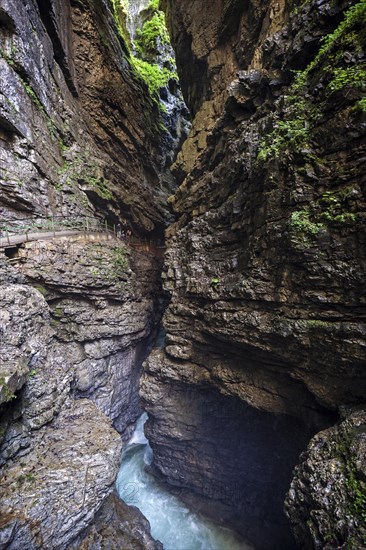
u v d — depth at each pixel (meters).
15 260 9.41
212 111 13.70
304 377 6.43
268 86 8.10
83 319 11.27
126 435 14.56
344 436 5.12
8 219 10.05
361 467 4.45
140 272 16.70
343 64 5.68
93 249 12.39
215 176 10.11
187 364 10.24
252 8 10.75
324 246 5.54
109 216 17.67
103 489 7.69
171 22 17.06
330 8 6.61
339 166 5.55
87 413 9.52
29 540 5.82
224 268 8.69
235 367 8.48
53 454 7.50
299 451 7.84
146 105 24.00
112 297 12.70
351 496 4.34
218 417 10.07
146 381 11.51
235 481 10.24
